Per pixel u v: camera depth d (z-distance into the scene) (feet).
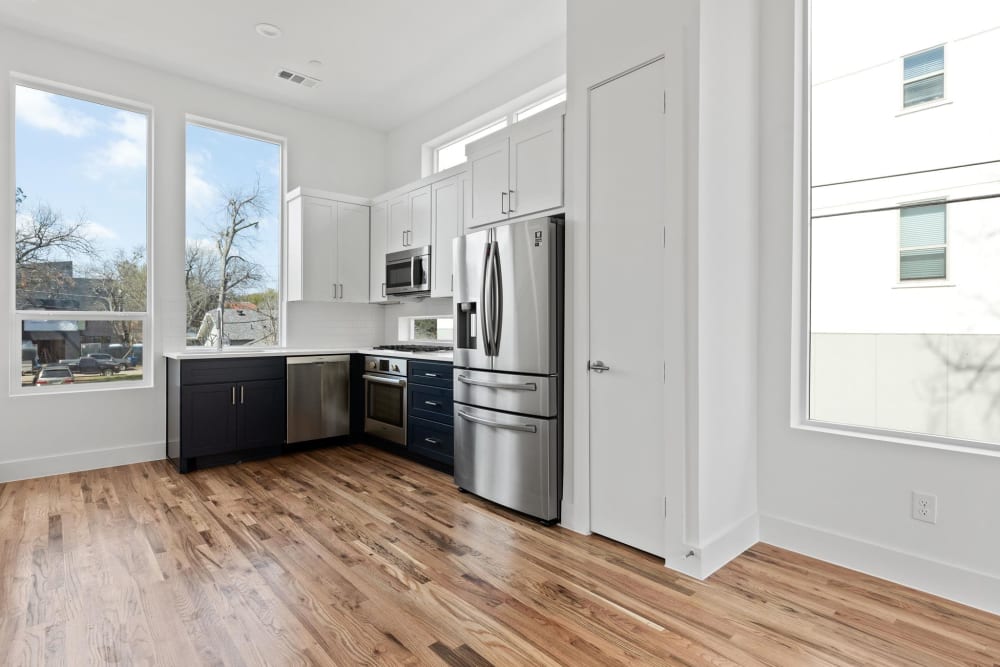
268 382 13.33
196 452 12.20
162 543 8.16
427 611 6.29
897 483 7.05
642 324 7.88
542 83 12.48
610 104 8.28
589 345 8.66
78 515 9.33
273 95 14.88
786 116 8.16
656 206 7.68
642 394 7.89
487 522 9.14
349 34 11.78
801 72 8.17
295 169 15.75
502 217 11.07
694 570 7.18
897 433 7.31
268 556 7.72
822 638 5.78
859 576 7.21
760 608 6.38
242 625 5.98
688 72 7.23
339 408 14.64
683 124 7.28
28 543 8.12
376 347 16.84
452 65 13.21
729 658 5.44
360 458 13.50
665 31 7.47
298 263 15.05
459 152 15.75
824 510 7.75
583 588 6.86
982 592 6.35
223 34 11.69
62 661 5.33
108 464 12.52
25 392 11.71
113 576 7.09
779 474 8.23
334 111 16.03
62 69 12.01
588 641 5.73
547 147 9.98
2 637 5.72
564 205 9.65
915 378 7.35
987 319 6.82
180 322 13.64
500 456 9.79
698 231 7.17
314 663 5.34
